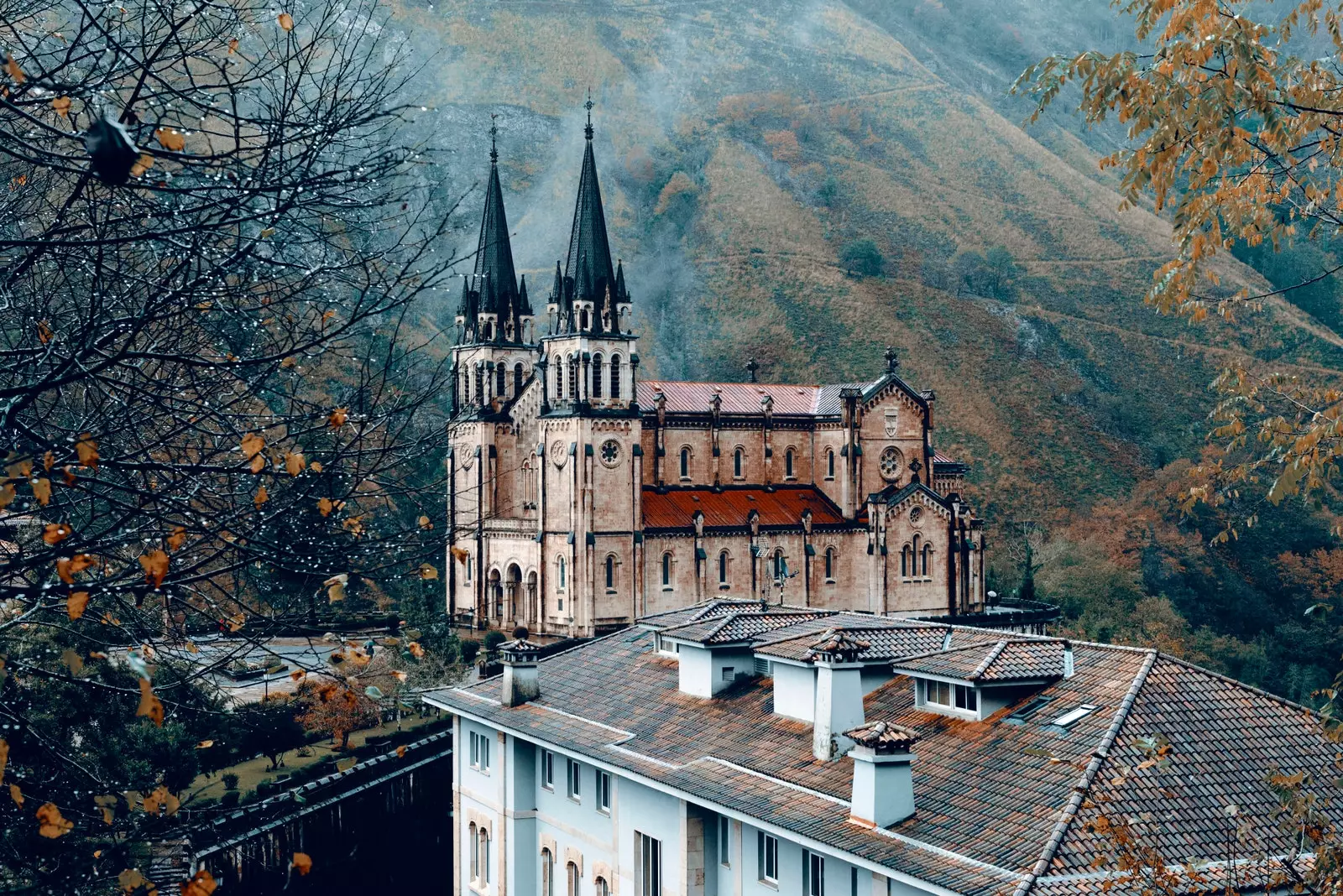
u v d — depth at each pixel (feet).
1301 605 618.03
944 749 146.51
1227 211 86.58
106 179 40.63
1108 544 647.56
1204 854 120.88
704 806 154.40
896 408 476.54
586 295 422.41
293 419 66.80
